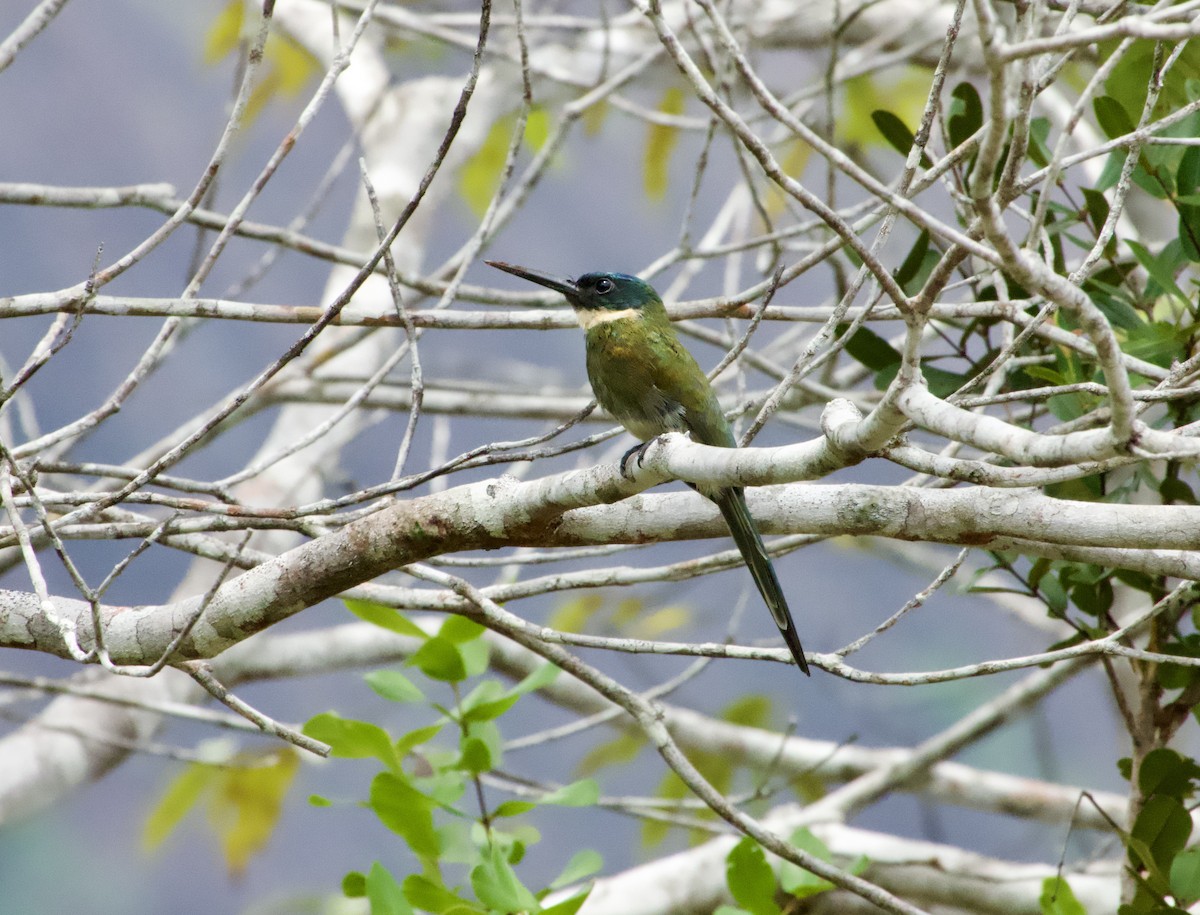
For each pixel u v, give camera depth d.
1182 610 7.95
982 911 10.83
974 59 15.43
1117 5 5.92
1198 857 7.41
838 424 5.36
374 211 7.02
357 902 9.97
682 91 15.72
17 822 11.66
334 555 6.78
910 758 12.00
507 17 14.00
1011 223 10.94
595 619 14.43
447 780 7.86
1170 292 7.93
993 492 6.07
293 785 12.83
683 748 13.35
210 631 6.84
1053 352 8.62
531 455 6.59
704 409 8.74
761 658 6.82
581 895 7.13
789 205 11.34
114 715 12.16
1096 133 12.81
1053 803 12.41
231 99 9.66
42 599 5.70
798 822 11.45
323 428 7.01
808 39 15.84
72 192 8.41
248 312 7.16
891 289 4.81
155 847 12.99
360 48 16.25
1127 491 8.31
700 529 6.88
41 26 7.02
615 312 9.06
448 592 7.66
